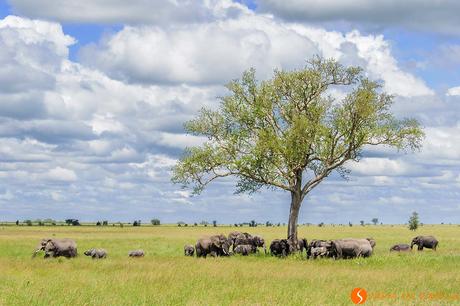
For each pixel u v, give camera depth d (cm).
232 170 4378
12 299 1588
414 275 2480
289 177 4412
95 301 1591
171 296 1742
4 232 9588
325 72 4538
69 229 11938
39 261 3225
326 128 4262
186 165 4350
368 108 4172
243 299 1733
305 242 4812
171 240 6612
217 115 4541
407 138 4291
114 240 6519
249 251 4359
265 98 4509
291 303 1656
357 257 3797
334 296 1836
